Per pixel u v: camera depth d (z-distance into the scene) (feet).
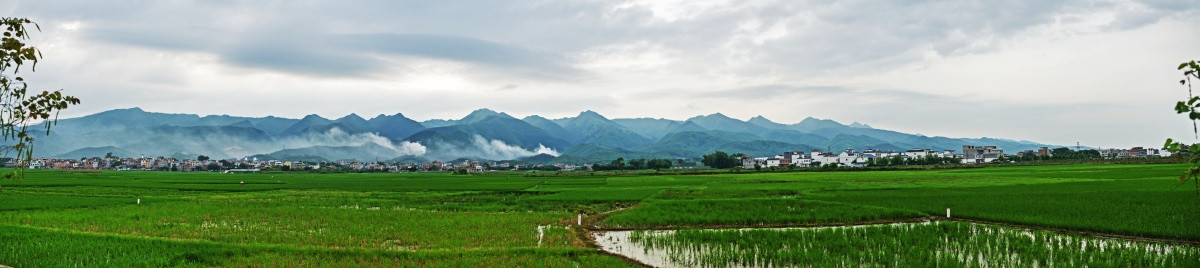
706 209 155.53
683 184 314.76
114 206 174.50
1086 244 92.32
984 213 134.72
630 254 93.71
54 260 77.41
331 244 100.99
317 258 82.74
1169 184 213.46
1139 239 100.58
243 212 151.33
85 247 85.92
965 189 216.95
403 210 164.76
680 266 84.02
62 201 188.24
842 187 253.03
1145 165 449.89
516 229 118.01
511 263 81.87
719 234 107.96
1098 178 274.98
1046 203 149.48
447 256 86.69
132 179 415.23
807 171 550.77
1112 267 76.07
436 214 149.07
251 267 78.18
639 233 115.03
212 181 402.11
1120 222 113.50
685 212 150.41
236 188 302.45
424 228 119.14
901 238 101.40
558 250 91.30
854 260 83.35
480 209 175.42
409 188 305.12
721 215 141.69
